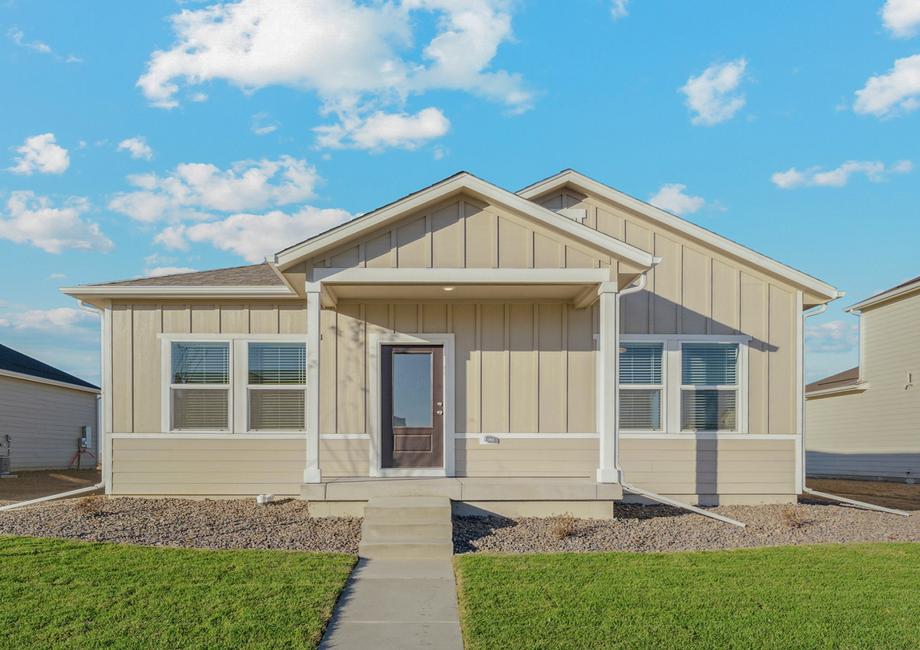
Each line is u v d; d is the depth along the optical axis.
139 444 12.45
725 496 12.35
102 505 11.28
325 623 5.98
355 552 8.66
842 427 22.77
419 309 12.30
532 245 10.36
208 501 12.14
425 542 8.76
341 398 12.21
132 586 6.76
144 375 12.54
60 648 5.28
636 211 12.73
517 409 12.19
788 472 12.45
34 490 15.15
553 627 5.77
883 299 20.33
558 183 12.78
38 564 7.53
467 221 10.33
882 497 15.20
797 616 6.03
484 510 10.52
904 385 19.91
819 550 8.69
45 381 22.47
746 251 12.46
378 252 10.25
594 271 10.41
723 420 12.50
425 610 6.44
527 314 12.32
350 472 12.11
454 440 12.10
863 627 5.79
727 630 5.70
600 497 10.48
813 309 13.07
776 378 12.56
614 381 10.52
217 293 12.42
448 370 12.20
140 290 12.33
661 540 9.41
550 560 8.05
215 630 5.66
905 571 7.57
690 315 12.58
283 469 12.38
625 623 5.86
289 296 12.45
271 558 8.02
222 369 12.58
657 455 12.35
